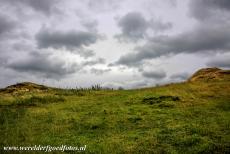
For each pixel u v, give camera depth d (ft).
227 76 130.11
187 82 126.21
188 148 51.34
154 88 122.21
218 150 49.26
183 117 73.46
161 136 58.08
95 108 88.89
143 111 81.46
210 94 100.73
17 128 66.54
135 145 53.88
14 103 100.37
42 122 73.87
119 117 75.92
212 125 63.82
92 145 54.60
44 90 133.90
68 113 83.41
